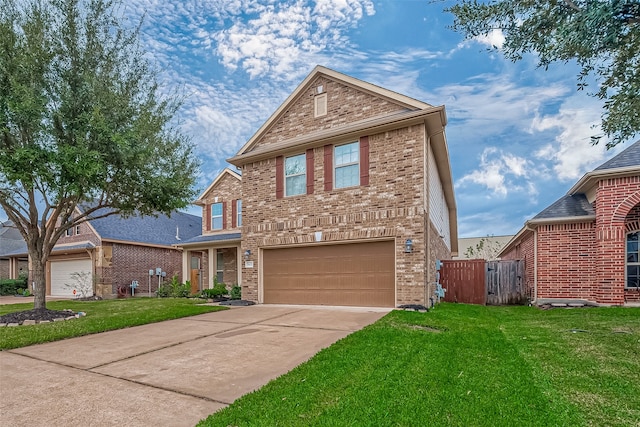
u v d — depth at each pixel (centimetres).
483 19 466
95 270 2078
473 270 1398
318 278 1189
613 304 1045
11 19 910
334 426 326
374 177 1104
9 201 1116
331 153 1191
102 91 973
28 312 1048
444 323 794
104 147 950
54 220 1128
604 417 341
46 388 452
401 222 1048
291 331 751
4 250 2967
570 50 415
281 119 1347
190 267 2209
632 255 1106
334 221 1159
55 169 888
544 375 450
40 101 868
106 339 741
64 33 972
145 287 2273
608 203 1064
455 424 328
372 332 680
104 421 358
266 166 1335
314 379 442
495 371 466
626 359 511
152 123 1071
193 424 349
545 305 1134
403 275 1033
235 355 579
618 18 371
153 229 2469
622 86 431
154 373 502
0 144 916
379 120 1097
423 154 1040
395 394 392
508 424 327
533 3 429
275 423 335
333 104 1239
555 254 1179
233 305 1237
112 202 1140
